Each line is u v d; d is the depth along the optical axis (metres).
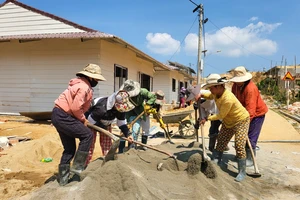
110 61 12.60
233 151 6.74
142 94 5.85
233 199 3.91
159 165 4.53
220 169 4.93
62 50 12.17
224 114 4.46
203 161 4.44
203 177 4.30
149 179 3.99
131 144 5.91
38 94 12.62
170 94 25.31
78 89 3.79
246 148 5.38
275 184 4.61
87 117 4.62
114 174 3.70
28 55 12.64
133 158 4.80
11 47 12.87
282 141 8.49
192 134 8.80
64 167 3.85
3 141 6.62
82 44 11.84
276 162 5.91
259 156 6.45
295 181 4.75
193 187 4.02
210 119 4.62
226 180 4.47
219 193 4.00
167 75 24.66
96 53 11.70
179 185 4.07
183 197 3.74
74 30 12.55
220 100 4.45
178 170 4.69
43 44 12.41
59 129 3.83
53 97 12.42
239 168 4.63
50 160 5.72
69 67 12.11
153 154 5.37
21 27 13.30
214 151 5.39
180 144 6.71
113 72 12.91
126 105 4.46
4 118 12.21
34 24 13.10
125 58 14.38
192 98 5.59
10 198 3.68
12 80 12.95
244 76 5.05
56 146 6.38
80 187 3.68
